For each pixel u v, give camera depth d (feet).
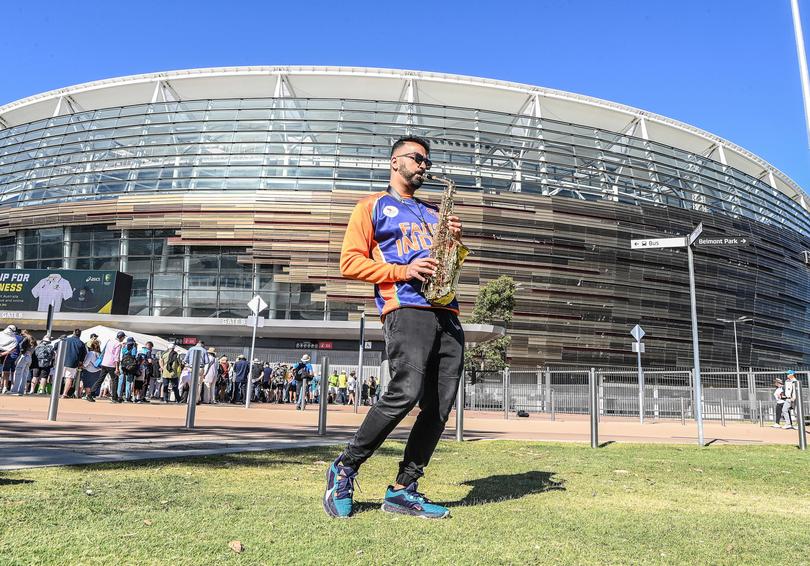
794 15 24.97
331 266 122.83
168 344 74.90
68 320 117.29
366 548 7.47
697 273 139.85
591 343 126.52
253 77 150.41
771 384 57.88
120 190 135.95
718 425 58.03
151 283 128.77
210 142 134.51
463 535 8.39
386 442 24.06
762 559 7.76
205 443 20.54
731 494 14.06
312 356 124.67
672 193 147.43
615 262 131.54
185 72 151.12
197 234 126.11
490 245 124.88
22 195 143.54
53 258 135.13
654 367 130.82
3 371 56.65
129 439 20.95
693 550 8.10
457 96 152.66
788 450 29.66
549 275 126.62
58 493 10.13
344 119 141.38
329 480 9.76
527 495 12.45
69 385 57.47
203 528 8.17
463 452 22.38
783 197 177.88
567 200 131.34
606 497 12.66
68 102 162.61
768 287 152.87
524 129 144.97
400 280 9.93
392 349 9.89
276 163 132.57
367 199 10.85
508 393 69.72
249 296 125.70
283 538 7.82
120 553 6.81
